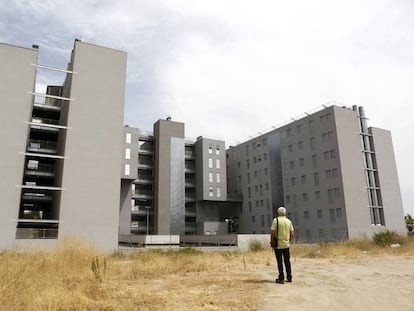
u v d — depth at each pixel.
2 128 33.03
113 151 37.59
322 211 52.88
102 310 6.20
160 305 6.62
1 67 34.38
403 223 56.75
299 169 58.31
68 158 35.25
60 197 34.06
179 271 12.20
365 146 56.41
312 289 8.15
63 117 39.75
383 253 20.02
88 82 38.19
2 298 6.10
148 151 65.19
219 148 69.75
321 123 55.31
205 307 6.45
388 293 7.71
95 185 35.81
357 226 49.59
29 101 34.78
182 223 62.28
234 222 72.56
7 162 32.47
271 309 6.37
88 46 39.25
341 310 6.45
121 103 39.38
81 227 34.09
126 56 41.25
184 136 66.44
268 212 64.12
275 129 65.25
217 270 12.34
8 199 31.72
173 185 63.06
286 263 9.22
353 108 57.72
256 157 69.44
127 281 9.81
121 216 56.88
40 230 32.25
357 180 52.00
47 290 7.19
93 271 9.93
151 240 40.38
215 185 67.31
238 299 7.13
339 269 12.30
